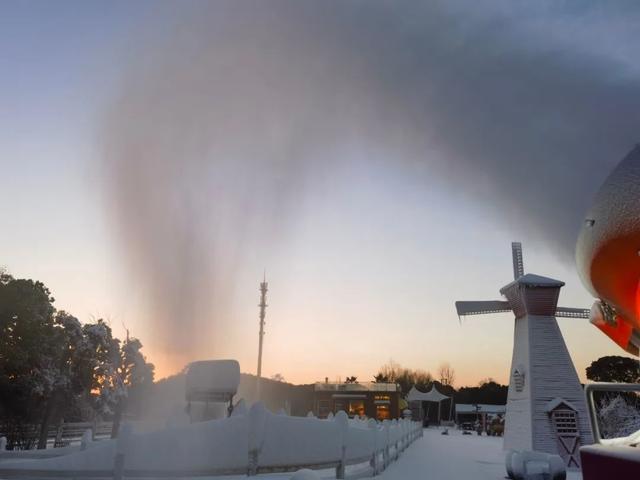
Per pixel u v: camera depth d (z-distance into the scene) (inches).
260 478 304.0
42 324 998.4
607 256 78.0
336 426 423.2
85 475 239.5
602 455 88.7
